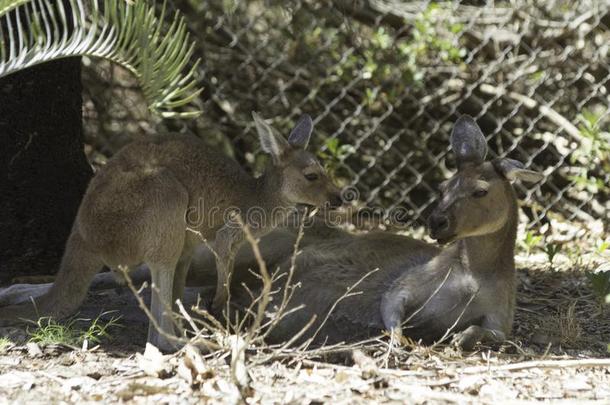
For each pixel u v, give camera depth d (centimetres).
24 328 803
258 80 1459
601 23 1529
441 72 1473
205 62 1399
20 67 782
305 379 680
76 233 783
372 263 870
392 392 653
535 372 715
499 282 812
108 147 1331
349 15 1443
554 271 1090
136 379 676
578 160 1477
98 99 1330
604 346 838
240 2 1446
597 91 1540
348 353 741
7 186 981
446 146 1523
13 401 630
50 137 992
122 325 830
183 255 828
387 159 1485
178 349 741
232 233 815
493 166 803
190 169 791
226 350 708
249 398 633
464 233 782
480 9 1440
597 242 1208
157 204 746
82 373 695
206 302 897
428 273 829
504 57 1534
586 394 672
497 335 796
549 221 1417
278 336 862
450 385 678
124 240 748
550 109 1505
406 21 1445
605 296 913
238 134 1448
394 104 1458
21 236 987
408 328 824
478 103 1505
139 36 808
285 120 1452
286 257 888
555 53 1529
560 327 856
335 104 1470
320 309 863
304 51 1459
